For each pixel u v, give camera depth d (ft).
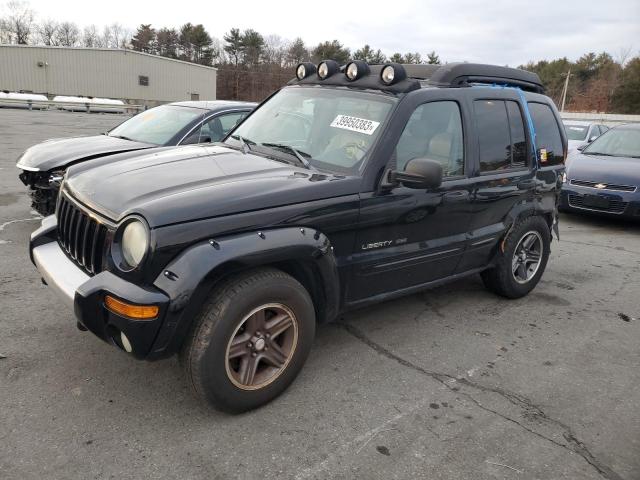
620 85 221.25
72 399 9.70
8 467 7.95
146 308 7.99
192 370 8.73
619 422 10.11
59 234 10.94
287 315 9.69
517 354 12.66
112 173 10.57
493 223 14.39
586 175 27.43
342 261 10.64
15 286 14.44
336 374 11.18
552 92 257.55
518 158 14.82
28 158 18.62
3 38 256.52
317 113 12.44
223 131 21.70
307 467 8.36
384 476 8.28
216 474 8.09
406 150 11.52
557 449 9.20
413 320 14.20
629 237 25.59
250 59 250.57
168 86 172.35
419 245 12.20
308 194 9.80
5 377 10.23
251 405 9.55
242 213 8.95
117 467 8.11
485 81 14.24
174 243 8.24
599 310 15.83
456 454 8.89
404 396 10.52
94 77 156.66
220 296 8.73
